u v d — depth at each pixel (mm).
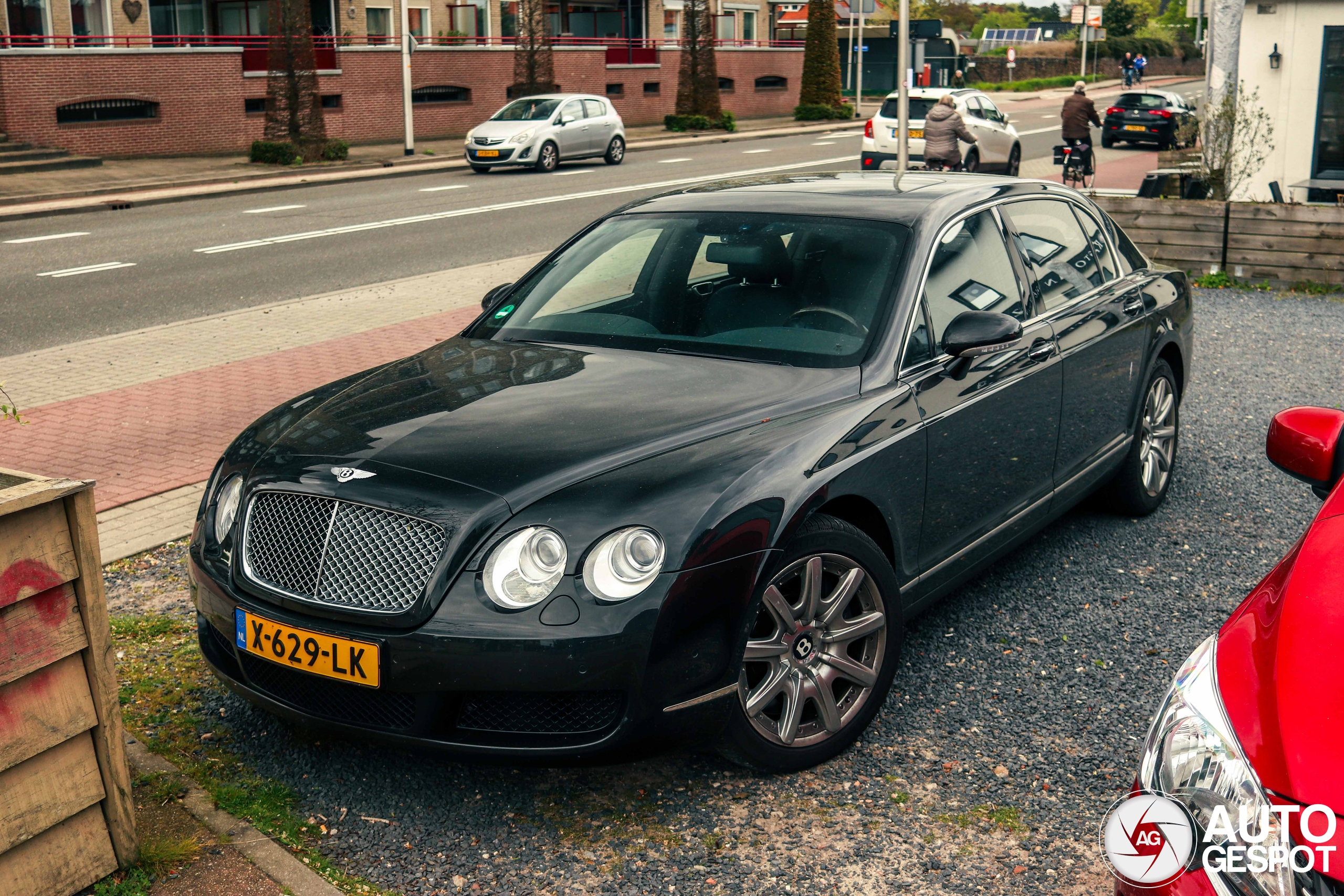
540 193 21156
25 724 2725
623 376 3795
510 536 3049
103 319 11031
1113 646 4305
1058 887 2977
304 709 3295
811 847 3158
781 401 3594
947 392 3928
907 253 4062
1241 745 2029
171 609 4770
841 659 3496
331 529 3191
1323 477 3025
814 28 43938
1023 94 63812
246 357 9219
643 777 3512
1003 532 4367
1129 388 5188
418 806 3379
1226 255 11742
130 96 25828
